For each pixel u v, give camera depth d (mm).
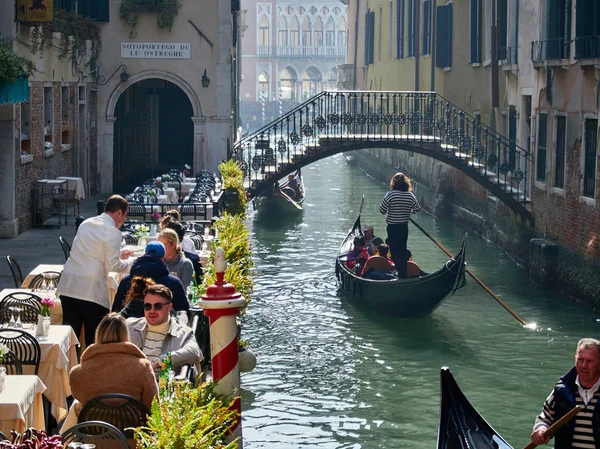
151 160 25906
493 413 10781
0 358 6285
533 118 19703
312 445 9766
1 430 5980
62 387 7391
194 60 23891
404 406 11016
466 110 25875
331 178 41031
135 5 23453
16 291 9023
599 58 15273
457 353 13133
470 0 25047
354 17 47031
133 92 25953
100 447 5480
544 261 17359
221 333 5922
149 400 5855
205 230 14188
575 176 16812
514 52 21375
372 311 15633
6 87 14117
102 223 8414
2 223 16672
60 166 20641
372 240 17359
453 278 14445
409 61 33281
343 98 22016
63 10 20531
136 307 7344
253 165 22047
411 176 32781
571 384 5781
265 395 11367
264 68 76938
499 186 20219
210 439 4805
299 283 17812
